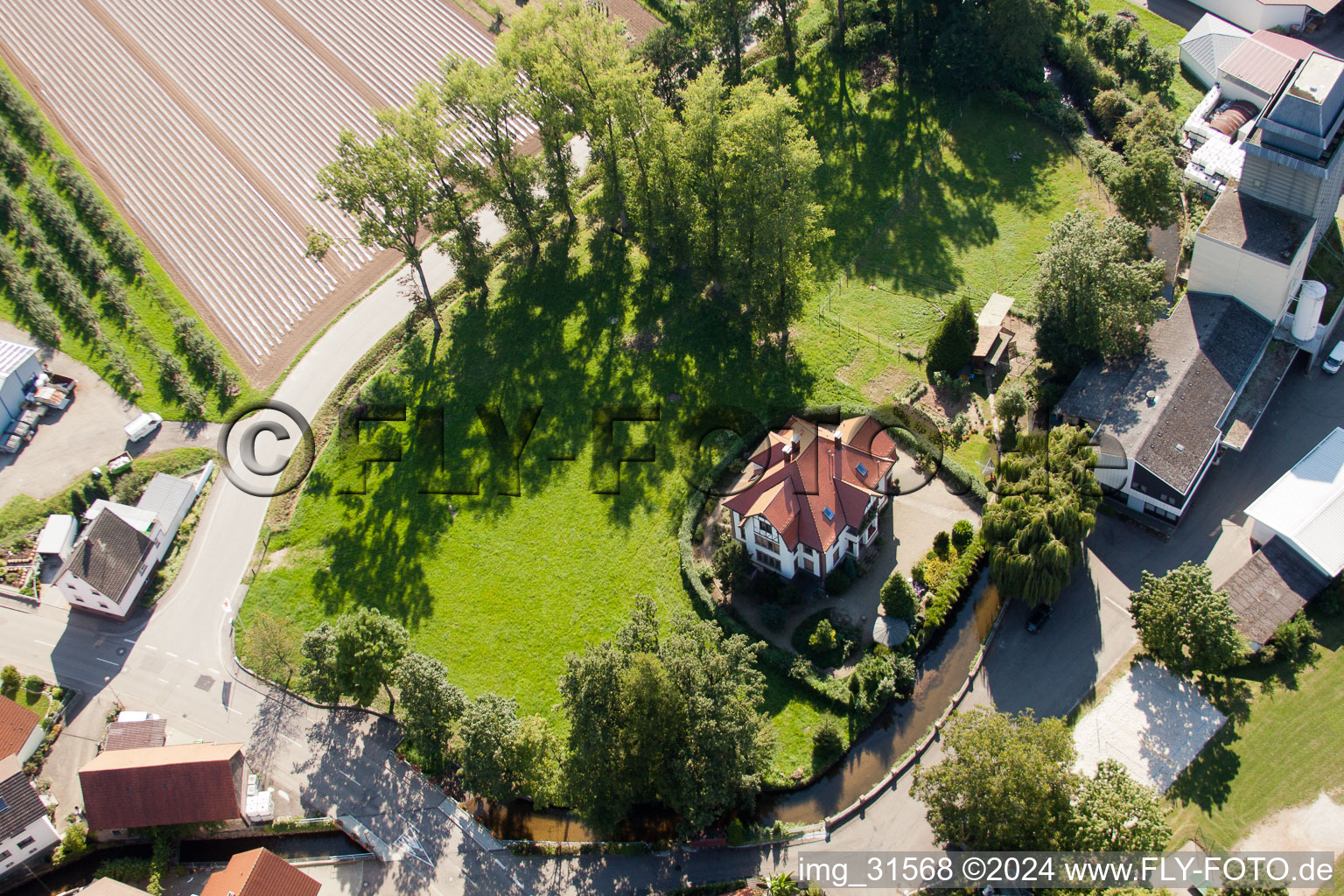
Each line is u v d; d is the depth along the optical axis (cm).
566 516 9319
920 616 8181
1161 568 8419
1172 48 12838
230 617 8944
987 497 8831
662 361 10362
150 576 9288
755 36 13825
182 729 8238
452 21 14950
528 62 10494
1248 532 8525
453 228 10638
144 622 8981
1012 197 11462
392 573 9106
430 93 10225
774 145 9088
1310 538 7975
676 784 7038
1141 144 11156
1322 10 12431
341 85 14250
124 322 11462
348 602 8962
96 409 10688
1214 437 8625
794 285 9762
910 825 7288
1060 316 9281
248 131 13700
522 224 11056
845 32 13062
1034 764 6347
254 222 12531
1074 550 8075
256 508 9744
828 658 8025
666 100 12662
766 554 8550
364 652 7738
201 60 14750
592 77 10506
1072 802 6969
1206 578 7538
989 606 8362
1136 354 9206
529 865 7338
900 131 12256
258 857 6950
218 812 7481
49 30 15388
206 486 9962
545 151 11206
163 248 12294
